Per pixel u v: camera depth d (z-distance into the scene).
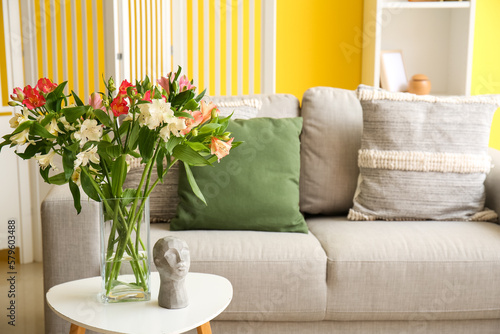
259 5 4.20
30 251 3.51
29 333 2.59
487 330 2.18
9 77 3.31
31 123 1.43
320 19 4.36
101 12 3.48
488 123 2.48
